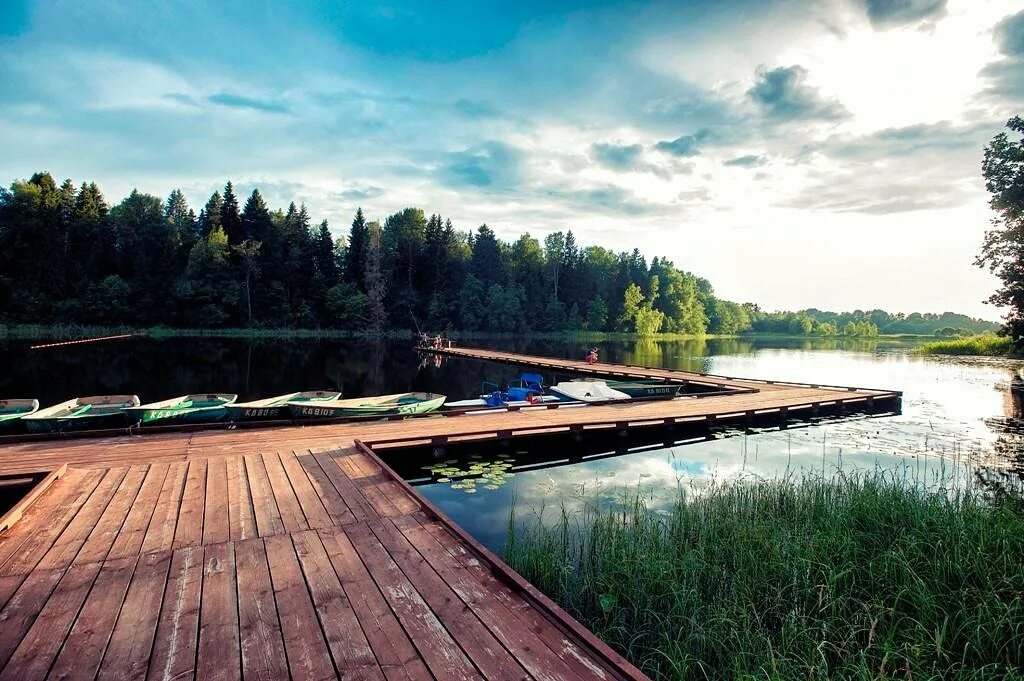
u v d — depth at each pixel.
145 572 3.83
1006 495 7.02
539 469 8.50
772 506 6.08
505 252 75.38
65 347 30.97
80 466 6.60
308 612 3.33
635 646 3.86
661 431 11.05
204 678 2.70
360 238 60.50
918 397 17.09
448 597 3.54
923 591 4.16
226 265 51.16
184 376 20.56
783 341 75.69
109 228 52.28
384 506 5.27
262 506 5.23
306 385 19.08
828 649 3.74
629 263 84.81
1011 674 3.30
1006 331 23.53
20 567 3.86
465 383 20.23
